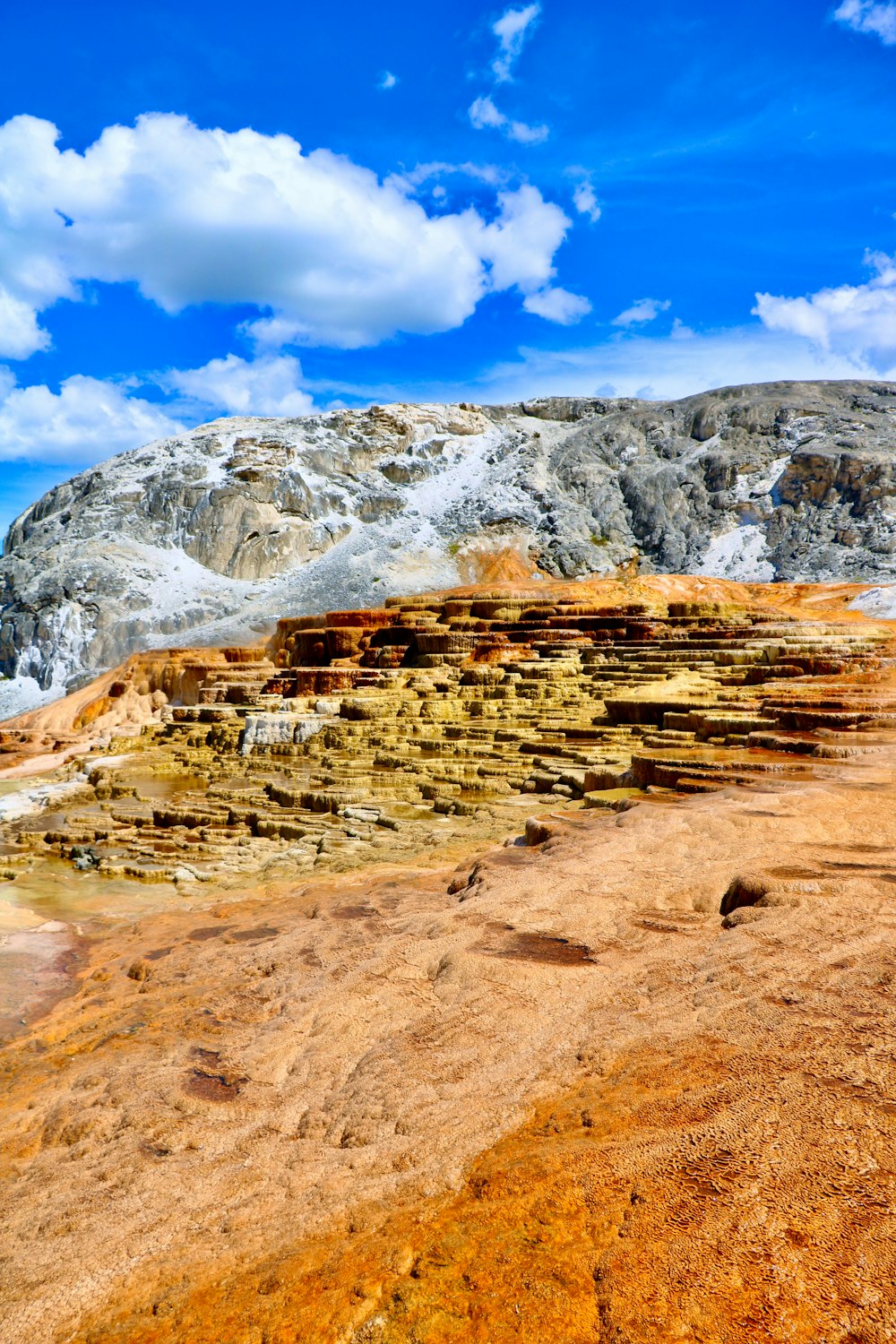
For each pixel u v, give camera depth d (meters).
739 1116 3.72
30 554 124.19
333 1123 4.95
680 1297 2.86
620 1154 3.66
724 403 138.50
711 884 7.75
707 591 74.44
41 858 20.17
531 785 21.48
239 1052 6.21
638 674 35.53
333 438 144.62
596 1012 5.49
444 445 148.88
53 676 101.81
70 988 9.66
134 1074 6.04
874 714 17.31
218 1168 4.70
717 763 13.90
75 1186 4.69
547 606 57.50
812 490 114.62
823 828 9.17
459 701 33.44
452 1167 4.00
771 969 5.39
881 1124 3.46
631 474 131.38
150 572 114.12
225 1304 3.43
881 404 131.88
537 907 7.82
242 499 124.94
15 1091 6.35
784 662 33.12
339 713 34.56
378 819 20.14
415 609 61.88
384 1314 3.10
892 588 69.25
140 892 16.33
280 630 70.88
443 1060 5.30
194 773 30.30
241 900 13.67
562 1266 3.13
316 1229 3.82
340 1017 6.32
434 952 7.21
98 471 141.88
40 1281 3.88
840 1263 2.85
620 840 9.56
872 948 5.38
